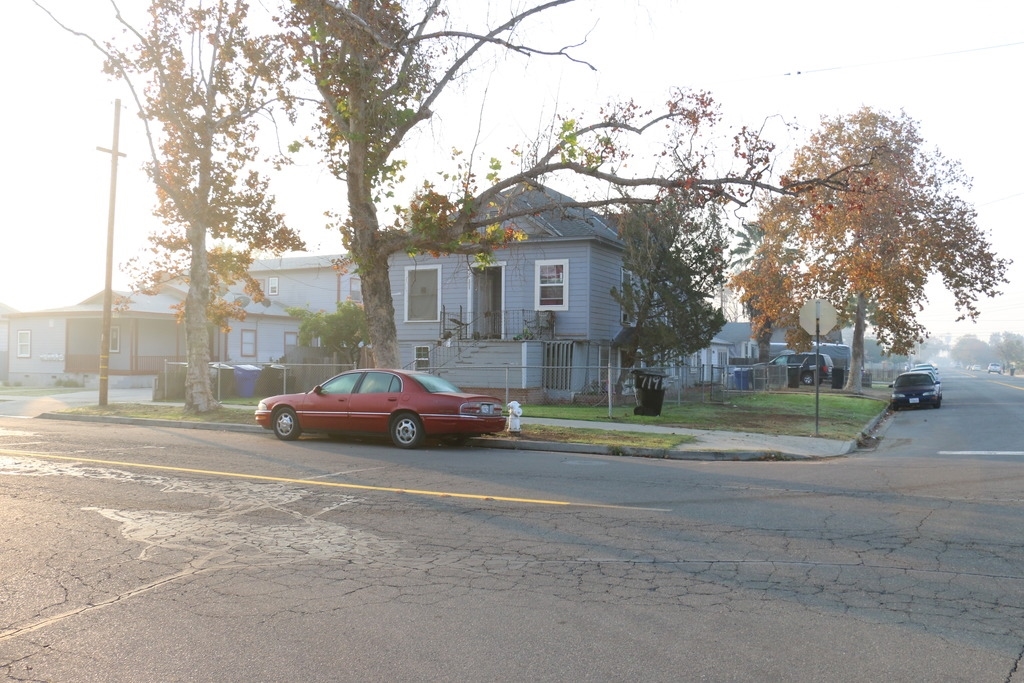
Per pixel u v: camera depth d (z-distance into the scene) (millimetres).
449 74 15867
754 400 29781
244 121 20609
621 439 16016
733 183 14781
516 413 16641
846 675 4316
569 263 27359
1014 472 11859
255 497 9172
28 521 7867
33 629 5000
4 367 43250
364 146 16547
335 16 15180
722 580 6055
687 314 25344
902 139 33125
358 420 14898
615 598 5617
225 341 40188
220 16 19656
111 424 20234
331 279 47375
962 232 32906
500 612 5316
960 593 5746
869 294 35031
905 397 31188
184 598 5590
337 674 4332
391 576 6137
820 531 7660
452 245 16047
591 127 15008
